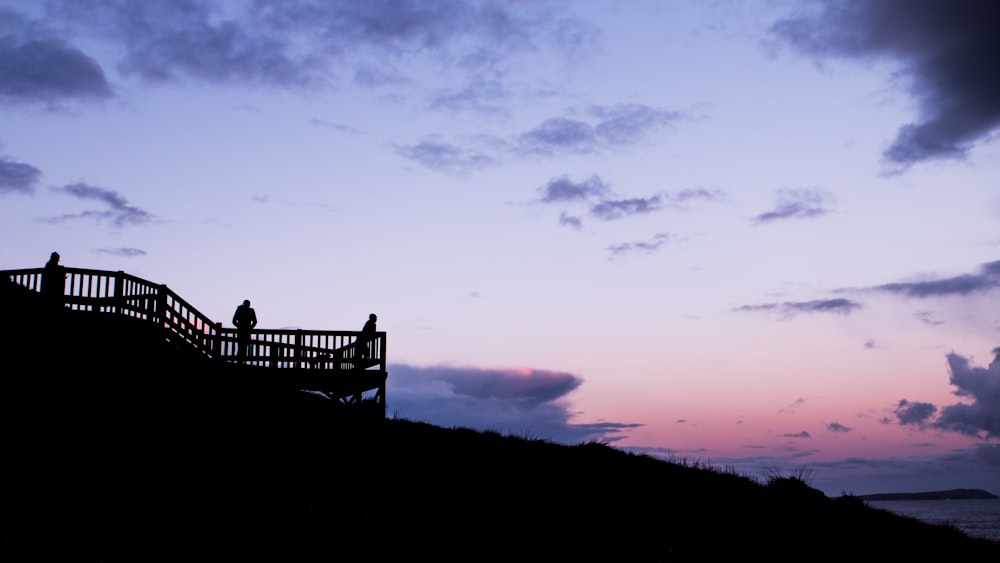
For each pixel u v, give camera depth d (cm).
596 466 2108
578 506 1725
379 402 2442
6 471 1373
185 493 1422
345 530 1339
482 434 2323
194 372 2005
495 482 1812
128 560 1066
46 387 1656
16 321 1656
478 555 1330
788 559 1608
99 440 1614
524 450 2159
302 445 1870
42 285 1847
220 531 1238
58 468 1440
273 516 1353
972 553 2009
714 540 1644
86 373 1741
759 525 1823
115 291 1891
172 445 1694
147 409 1803
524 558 1353
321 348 2377
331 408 2244
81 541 1117
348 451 1889
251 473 1617
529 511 1633
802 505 2128
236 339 2269
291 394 2239
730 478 2300
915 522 2336
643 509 1788
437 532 1413
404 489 1661
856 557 1719
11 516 1172
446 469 1859
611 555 1434
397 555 1267
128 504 1316
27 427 1564
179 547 1146
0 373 1594
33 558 1030
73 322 1755
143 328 1897
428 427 2312
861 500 2400
